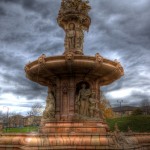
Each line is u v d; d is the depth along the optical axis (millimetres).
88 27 16438
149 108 70250
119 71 14367
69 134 10773
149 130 38656
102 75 14094
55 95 14023
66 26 15680
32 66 13789
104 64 13023
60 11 15859
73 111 13164
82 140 10492
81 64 12664
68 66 12766
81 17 15492
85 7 15875
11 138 11969
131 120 42062
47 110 13477
